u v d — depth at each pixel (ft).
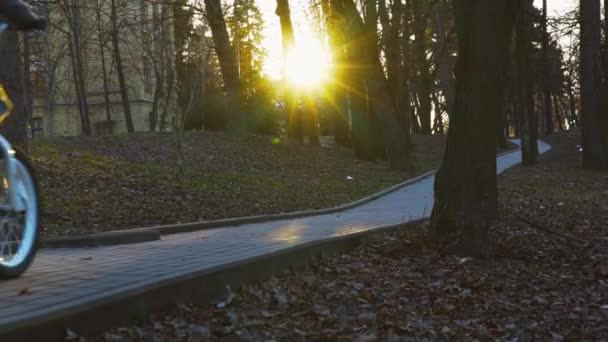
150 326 12.75
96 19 126.52
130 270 16.44
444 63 163.94
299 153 98.32
